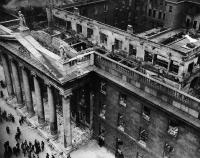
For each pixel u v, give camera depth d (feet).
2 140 142.82
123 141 126.21
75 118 150.10
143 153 117.50
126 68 109.81
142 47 149.28
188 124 91.30
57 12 190.70
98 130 138.92
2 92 176.24
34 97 173.37
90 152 135.74
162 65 147.95
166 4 201.36
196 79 158.71
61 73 116.47
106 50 167.84
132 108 113.19
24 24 130.52
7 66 160.76
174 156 103.40
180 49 147.84
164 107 97.76
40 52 123.13
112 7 234.17
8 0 202.59
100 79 123.03
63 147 135.64
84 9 213.87
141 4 237.04
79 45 168.55
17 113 161.99
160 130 104.68
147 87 104.06
